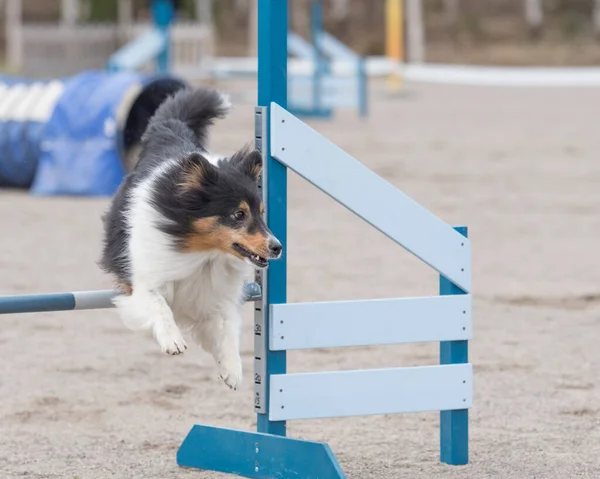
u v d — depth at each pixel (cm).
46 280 1491
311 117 3819
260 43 777
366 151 2941
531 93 4644
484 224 1997
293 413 785
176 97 951
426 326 809
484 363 1153
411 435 927
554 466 834
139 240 787
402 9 6494
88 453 871
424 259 807
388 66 5569
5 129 2344
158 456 864
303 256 1705
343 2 6525
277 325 777
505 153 2930
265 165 781
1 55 5534
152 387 1064
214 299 816
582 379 1099
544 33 6456
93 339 1241
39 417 970
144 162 853
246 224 769
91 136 2258
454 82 5219
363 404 798
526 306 1416
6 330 1273
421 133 3350
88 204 2158
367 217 791
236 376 809
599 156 2884
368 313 795
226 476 809
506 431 932
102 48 5112
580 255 1742
